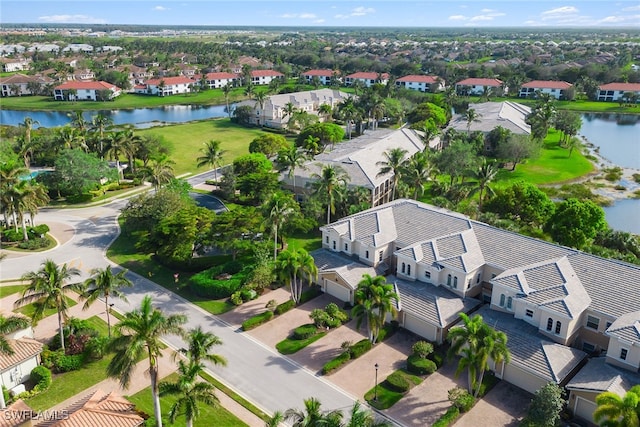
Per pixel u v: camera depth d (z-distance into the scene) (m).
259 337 58.94
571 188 110.50
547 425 43.56
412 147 118.50
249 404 48.12
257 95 187.88
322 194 81.31
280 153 111.88
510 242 63.75
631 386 45.78
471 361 46.44
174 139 158.75
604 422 38.62
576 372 50.50
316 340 58.53
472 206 86.00
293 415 39.16
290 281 63.69
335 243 72.00
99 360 54.50
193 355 41.56
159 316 40.25
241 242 72.94
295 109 172.75
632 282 53.78
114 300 66.44
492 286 61.12
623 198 108.69
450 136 127.94
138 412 45.88
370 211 75.19
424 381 51.91
